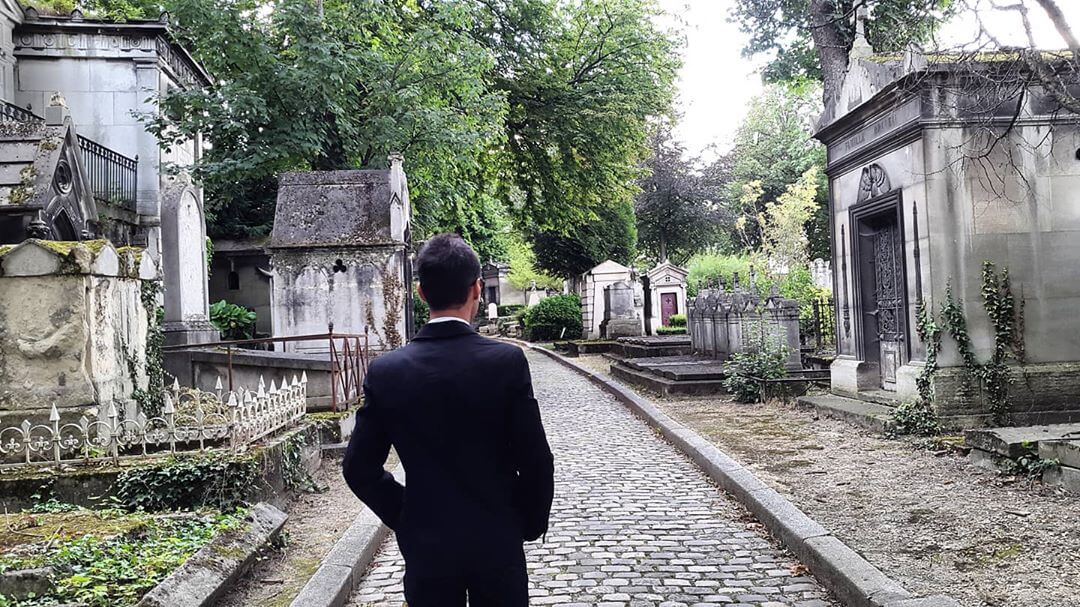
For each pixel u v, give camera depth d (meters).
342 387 10.92
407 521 2.90
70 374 7.05
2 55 16.73
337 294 14.30
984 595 4.68
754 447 9.71
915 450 9.05
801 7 21.09
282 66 16.06
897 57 11.23
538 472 2.92
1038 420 9.93
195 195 15.10
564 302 38.12
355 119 17.59
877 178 11.63
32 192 10.02
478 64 18.67
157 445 7.07
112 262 7.51
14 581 4.39
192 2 15.60
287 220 14.59
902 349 11.21
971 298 10.09
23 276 7.00
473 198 26.94
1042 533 5.83
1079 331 10.18
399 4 21.91
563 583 5.51
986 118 10.04
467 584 2.84
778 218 33.25
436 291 3.08
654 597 5.20
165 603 4.27
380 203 14.83
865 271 12.38
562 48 27.06
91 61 17.66
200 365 11.13
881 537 5.90
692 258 49.28
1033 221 10.23
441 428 2.88
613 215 41.88
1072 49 7.68
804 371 14.71
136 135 17.80
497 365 2.93
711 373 15.77
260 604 4.98
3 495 6.21
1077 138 10.27
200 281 15.38
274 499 7.16
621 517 7.23
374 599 5.31
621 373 19.44
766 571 5.68
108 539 5.14
